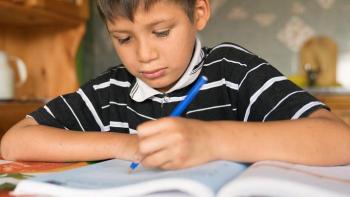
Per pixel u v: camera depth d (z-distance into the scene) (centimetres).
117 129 101
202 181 47
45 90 238
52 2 202
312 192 44
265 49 321
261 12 321
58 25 234
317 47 312
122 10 73
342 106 240
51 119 93
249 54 97
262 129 62
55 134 78
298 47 316
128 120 100
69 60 235
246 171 52
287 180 46
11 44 233
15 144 80
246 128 62
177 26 76
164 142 55
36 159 77
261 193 45
